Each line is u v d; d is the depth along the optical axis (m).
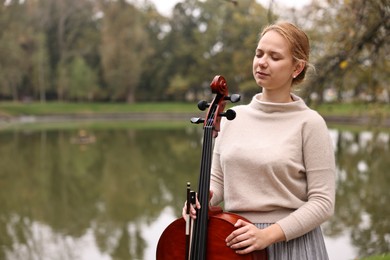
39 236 9.05
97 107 56.50
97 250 8.16
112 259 7.65
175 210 10.95
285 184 1.81
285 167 1.79
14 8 43.75
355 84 6.41
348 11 5.32
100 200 12.23
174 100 61.66
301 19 5.95
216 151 1.97
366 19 5.14
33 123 44.56
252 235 1.70
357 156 16.83
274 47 1.80
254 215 1.84
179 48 56.97
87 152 22.22
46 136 30.34
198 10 56.88
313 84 5.50
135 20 53.84
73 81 55.97
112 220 10.19
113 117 54.31
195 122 1.87
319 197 1.77
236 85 44.06
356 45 5.32
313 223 1.75
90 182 14.86
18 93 60.53
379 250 7.18
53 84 58.81
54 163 18.89
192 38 57.25
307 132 1.81
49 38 58.81
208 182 1.80
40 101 61.22
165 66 57.94
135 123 44.53
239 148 1.85
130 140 27.67
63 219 10.34
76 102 59.97
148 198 12.32
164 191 13.23
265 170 1.80
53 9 58.62
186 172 16.45
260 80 1.84
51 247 8.34
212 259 1.77
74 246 8.36
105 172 16.69
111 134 31.73
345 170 14.23
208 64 53.16
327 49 5.66
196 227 1.78
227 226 1.75
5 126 40.19
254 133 1.86
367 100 6.85
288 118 1.84
